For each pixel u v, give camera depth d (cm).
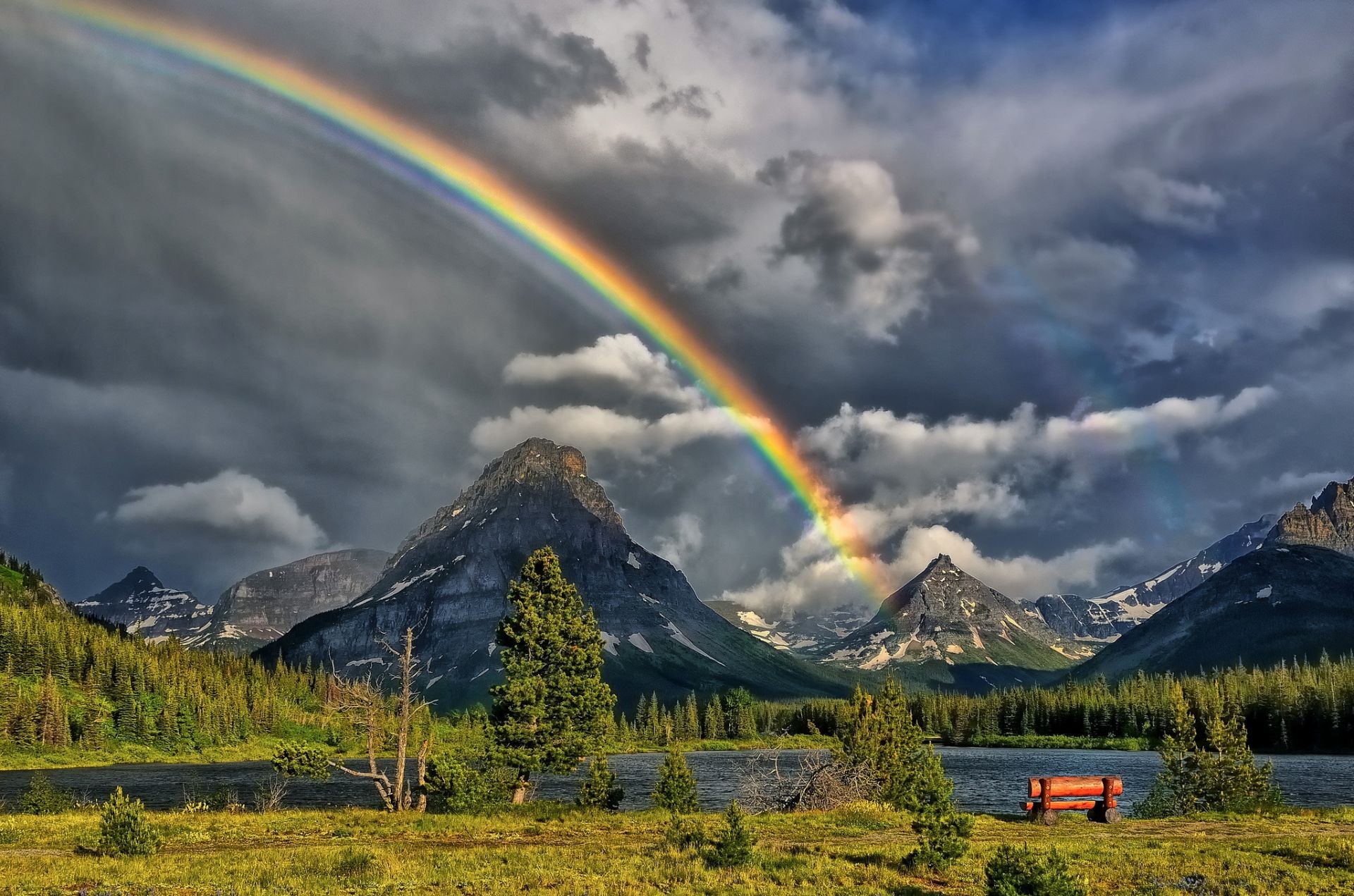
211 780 15888
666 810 5912
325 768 6103
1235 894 2975
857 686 6372
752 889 3075
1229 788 5656
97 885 3219
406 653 6425
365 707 6372
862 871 3394
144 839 3950
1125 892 3031
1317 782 12312
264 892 3052
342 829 4819
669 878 3284
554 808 5800
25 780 16238
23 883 3269
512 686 6656
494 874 3366
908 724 6206
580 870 3431
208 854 3991
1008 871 2802
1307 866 3484
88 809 7275
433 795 6081
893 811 5569
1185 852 3778
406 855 3828
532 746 6675
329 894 3014
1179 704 5991
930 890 3102
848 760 6094
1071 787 4966
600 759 6312
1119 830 4638
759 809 6138
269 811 6769
